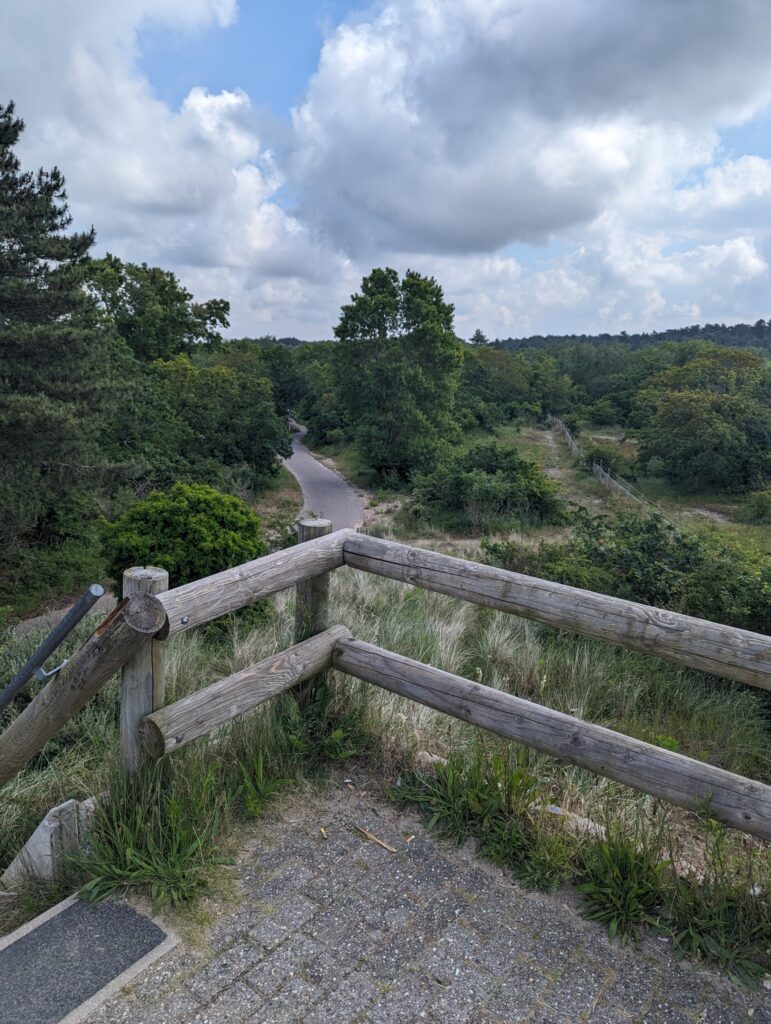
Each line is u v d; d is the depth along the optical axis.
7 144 13.71
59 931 1.96
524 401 66.56
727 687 4.49
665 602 6.50
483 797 2.39
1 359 13.73
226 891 2.11
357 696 2.96
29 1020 1.67
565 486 30.30
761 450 29.02
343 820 2.46
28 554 16.39
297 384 78.69
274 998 1.74
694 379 40.19
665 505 27.28
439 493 22.64
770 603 5.60
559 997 1.75
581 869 2.18
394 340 36.72
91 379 15.03
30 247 13.70
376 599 6.25
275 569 2.46
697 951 1.88
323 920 2.00
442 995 1.75
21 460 13.90
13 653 5.34
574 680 4.19
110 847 2.20
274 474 36.56
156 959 1.86
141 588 2.11
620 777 2.02
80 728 3.58
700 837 2.42
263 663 2.52
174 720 2.16
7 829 2.66
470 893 2.12
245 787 2.51
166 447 27.28
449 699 2.40
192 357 48.44
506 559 8.88
